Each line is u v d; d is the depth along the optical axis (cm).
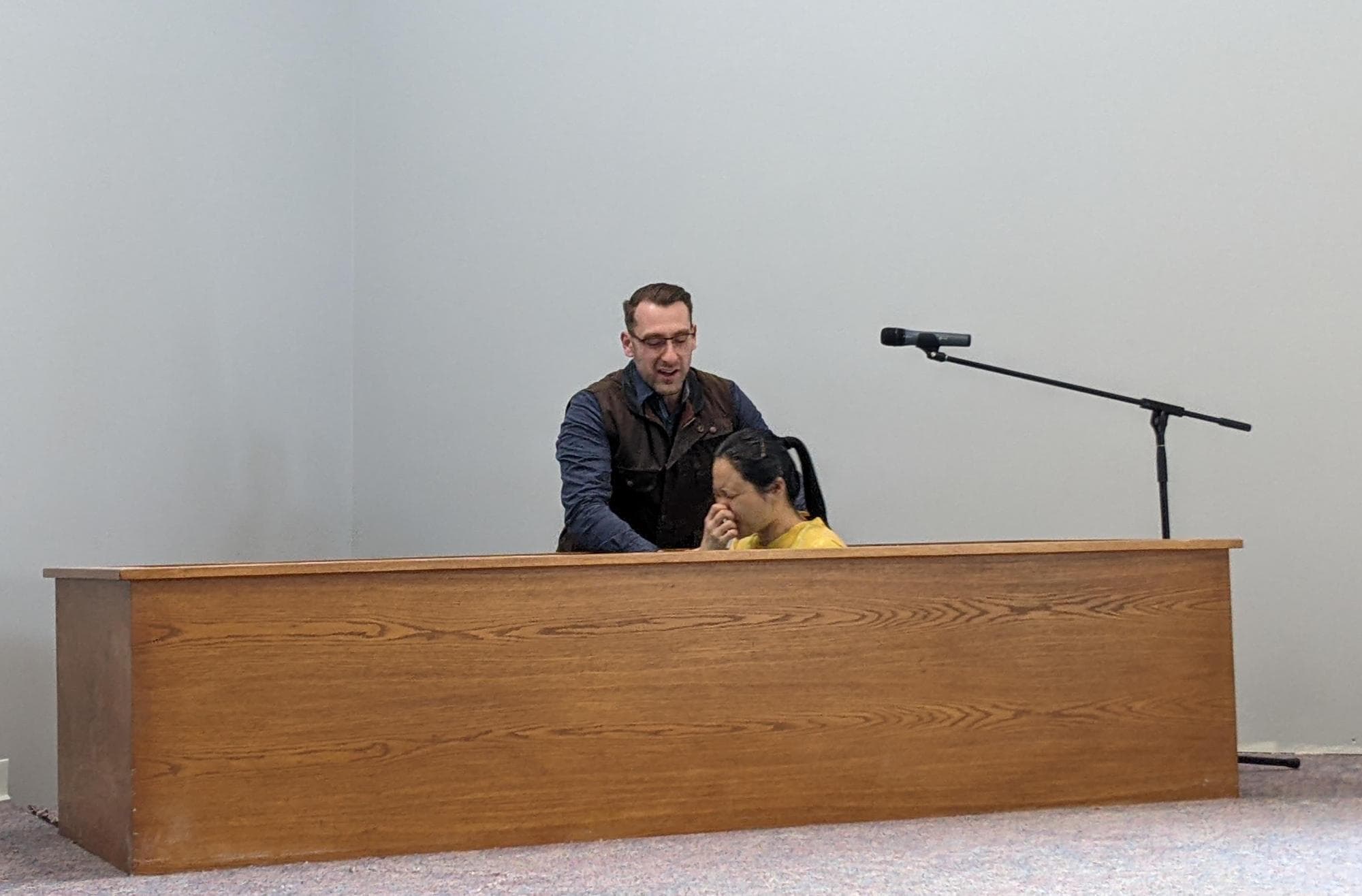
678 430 409
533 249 536
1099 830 291
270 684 271
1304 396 470
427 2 554
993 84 497
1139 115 485
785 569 301
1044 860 261
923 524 496
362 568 276
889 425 500
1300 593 467
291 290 525
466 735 281
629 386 407
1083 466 486
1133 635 327
